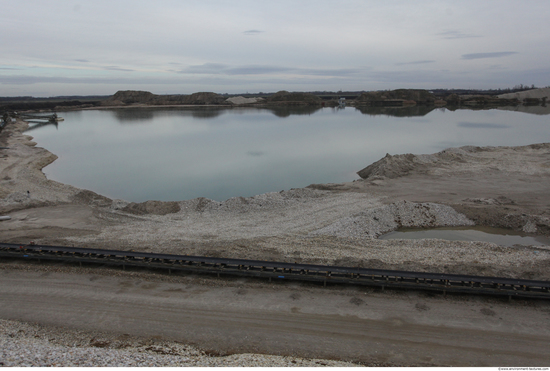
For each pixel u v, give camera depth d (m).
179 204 36.34
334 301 18.19
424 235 29.80
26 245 23.91
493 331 15.71
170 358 13.77
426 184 42.91
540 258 23.00
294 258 23.27
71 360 13.09
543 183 41.97
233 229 29.61
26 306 18.03
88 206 37.19
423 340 15.22
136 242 26.56
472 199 36.38
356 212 32.97
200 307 17.80
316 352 14.56
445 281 18.91
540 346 14.76
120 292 19.30
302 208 34.91
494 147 63.50
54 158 70.88
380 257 23.47
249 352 14.62
